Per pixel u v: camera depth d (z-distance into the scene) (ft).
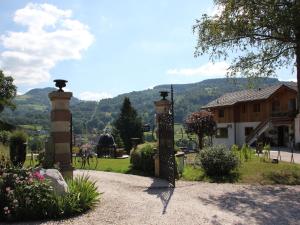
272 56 55.36
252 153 72.59
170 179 40.75
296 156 82.02
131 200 30.68
